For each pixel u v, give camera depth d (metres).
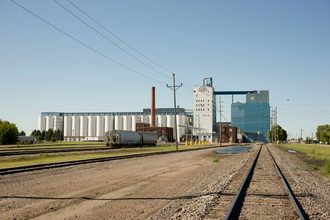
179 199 15.17
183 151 71.75
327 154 62.72
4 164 32.91
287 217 11.72
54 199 14.84
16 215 11.74
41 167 27.92
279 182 21.47
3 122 122.38
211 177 24.19
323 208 13.66
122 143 92.31
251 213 12.34
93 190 17.47
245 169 30.66
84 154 51.56
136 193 16.78
